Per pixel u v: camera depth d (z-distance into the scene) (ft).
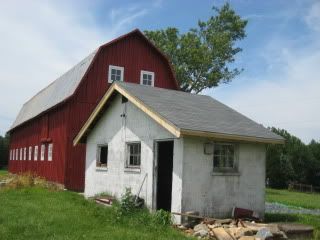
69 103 89.04
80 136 70.33
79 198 61.67
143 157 52.75
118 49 96.43
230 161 50.62
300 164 168.66
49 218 43.06
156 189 50.47
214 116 52.29
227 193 49.08
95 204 55.16
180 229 42.45
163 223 42.50
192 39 157.89
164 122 45.85
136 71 98.07
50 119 103.50
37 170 112.88
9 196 62.34
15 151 157.89
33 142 122.83
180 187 45.44
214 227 40.01
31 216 44.16
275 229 39.52
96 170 66.08
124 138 57.77
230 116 54.95
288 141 172.24
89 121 66.64
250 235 38.34
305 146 171.32
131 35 97.96
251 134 48.96
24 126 141.08
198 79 157.79
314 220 53.42
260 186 52.42
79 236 35.60
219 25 162.50
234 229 39.06
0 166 214.07
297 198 109.09
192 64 155.43
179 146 46.32
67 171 86.53
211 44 159.33
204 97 63.26
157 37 162.20
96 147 66.74
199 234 39.37
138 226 40.88
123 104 58.70
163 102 52.37
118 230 38.22
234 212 48.49
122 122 58.70
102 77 93.45
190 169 46.09
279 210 67.21
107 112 63.62
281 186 166.30
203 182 47.01
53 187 84.58
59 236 35.45
